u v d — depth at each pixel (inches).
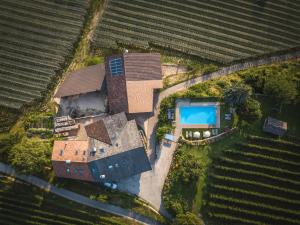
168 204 3587.6
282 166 3681.1
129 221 3572.8
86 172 3474.4
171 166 3686.0
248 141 3747.5
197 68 3966.5
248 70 3949.3
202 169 3676.2
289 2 4234.7
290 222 3526.1
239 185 3646.7
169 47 4055.1
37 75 3969.0
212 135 3754.9
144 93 3718.0
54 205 3619.6
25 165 3467.0
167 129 3725.4
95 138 3548.2
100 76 3818.9
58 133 3740.2
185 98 3826.3
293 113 3816.4
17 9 4197.8
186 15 4205.2
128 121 3599.9
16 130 3809.1
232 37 4104.3
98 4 4242.1
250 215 3577.8
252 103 3700.8
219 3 4247.0
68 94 3779.5
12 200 3631.9
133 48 4057.6
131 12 4188.0
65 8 4200.3
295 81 3863.2
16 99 3887.8
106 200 3592.5
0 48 4052.7
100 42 4047.7
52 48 4052.7
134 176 3683.6
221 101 3818.9
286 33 4121.6
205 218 3617.1
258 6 4229.8
